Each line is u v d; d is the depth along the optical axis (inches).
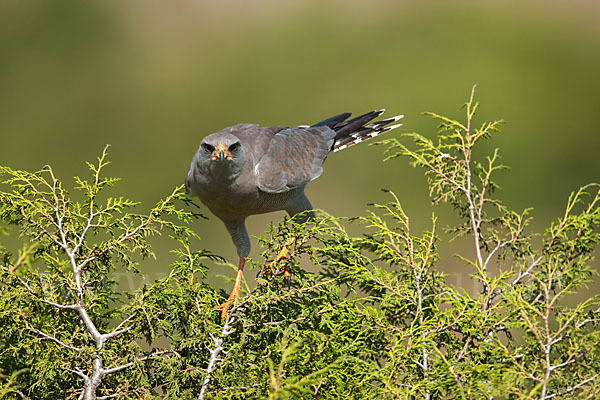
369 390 260.8
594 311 281.6
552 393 261.9
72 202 293.1
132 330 279.4
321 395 262.7
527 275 301.1
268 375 262.1
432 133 1266.0
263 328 287.3
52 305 272.4
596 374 258.7
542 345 249.0
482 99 1320.1
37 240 285.1
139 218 296.5
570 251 289.6
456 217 956.6
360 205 1005.8
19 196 285.9
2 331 272.2
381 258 315.0
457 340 280.7
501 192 1108.5
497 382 242.2
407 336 274.5
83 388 275.7
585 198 1101.7
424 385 251.3
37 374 272.1
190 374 275.3
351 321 280.5
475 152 1167.0
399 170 1055.6
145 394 270.5
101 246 285.7
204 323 278.2
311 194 1026.7
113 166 1178.0
